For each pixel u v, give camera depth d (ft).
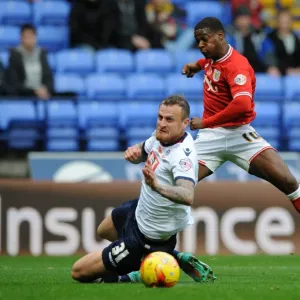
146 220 72.54
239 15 185.57
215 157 93.81
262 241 135.64
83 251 133.49
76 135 164.55
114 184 134.82
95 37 190.08
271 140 170.71
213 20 88.58
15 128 161.99
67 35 192.24
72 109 164.86
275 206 136.15
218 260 121.90
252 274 93.30
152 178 64.69
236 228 135.33
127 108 167.53
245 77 87.97
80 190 134.21
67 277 86.43
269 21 219.20
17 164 158.20
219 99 91.04
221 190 135.54
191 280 81.46
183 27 203.21
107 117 166.40
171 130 69.92
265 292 67.51
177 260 75.92
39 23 195.31
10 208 132.87
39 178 148.77
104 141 164.86
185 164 69.05
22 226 132.87
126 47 189.37
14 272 95.20
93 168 149.79
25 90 163.22
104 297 62.75
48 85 166.40
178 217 72.43
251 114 91.76
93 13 188.75
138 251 73.82
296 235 136.26
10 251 132.46
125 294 64.34
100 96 175.11
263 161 91.50
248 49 184.24
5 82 164.14
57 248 133.18
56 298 62.85
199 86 178.91
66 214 133.59
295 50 189.06
